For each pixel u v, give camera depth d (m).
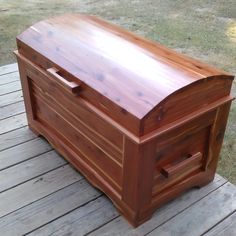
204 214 1.66
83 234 1.56
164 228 1.59
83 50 1.65
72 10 5.09
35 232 1.57
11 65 3.04
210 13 4.98
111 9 5.14
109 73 1.48
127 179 1.49
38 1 5.45
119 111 1.36
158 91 1.33
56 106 1.82
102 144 1.57
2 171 1.89
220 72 1.49
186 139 1.53
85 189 1.79
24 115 2.36
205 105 1.49
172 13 4.98
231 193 1.77
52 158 1.99
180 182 1.66
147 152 1.38
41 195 1.75
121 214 1.64
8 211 1.67
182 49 3.93
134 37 1.78
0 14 4.84
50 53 1.72
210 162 1.74
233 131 2.64
